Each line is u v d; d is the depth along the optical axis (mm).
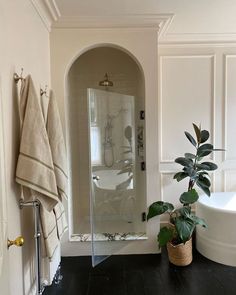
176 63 3309
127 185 2955
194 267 2541
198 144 2805
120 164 2895
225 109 3381
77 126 3410
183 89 3334
